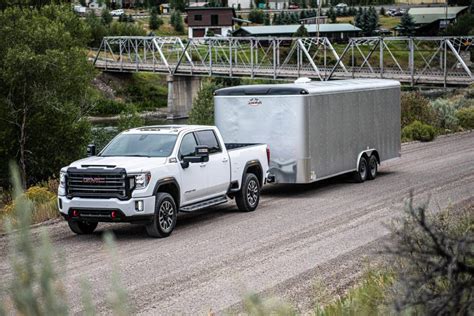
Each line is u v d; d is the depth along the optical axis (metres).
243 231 13.91
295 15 185.75
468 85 65.56
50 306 3.25
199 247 12.47
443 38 67.88
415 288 5.03
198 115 35.12
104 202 13.12
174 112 112.06
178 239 13.29
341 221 14.67
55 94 32.19
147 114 110.38
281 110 18.89
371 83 22.16
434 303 4.84
